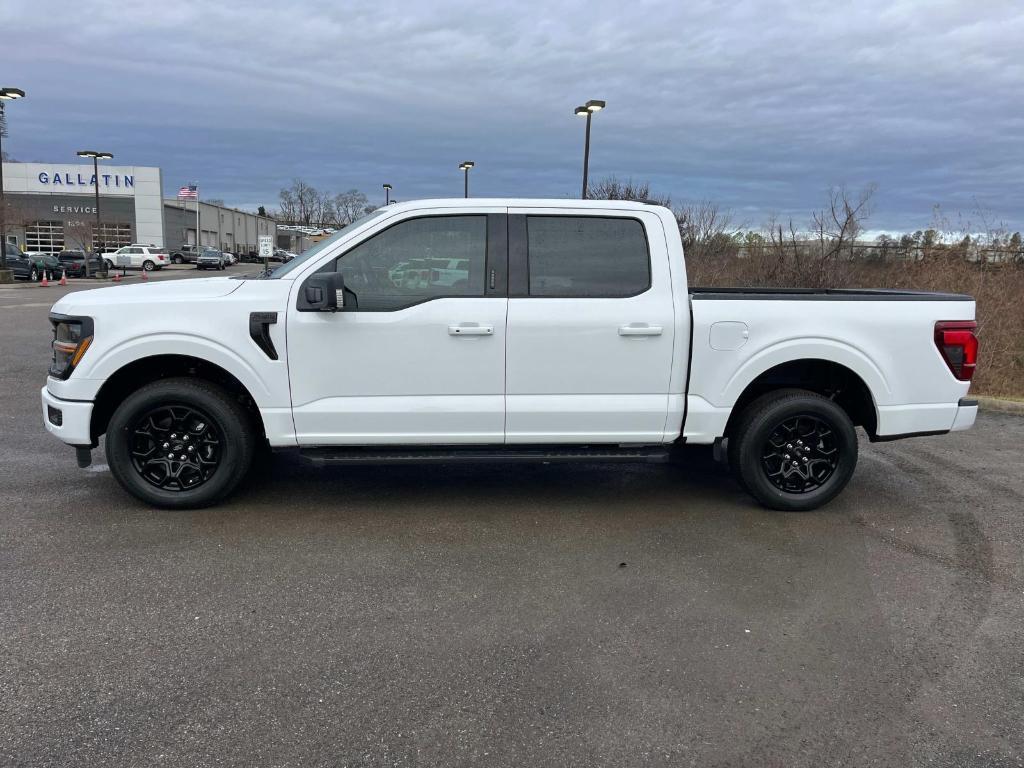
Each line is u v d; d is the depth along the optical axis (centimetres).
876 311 469
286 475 550
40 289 2828
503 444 464
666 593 365
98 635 314
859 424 515
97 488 504
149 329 430
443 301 444
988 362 980
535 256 452
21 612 332
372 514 470
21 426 677
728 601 358
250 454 461
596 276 457
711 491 532
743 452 475
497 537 435
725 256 1639
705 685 287
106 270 4256
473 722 262
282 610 340
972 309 484
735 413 490
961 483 561
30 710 262
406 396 449
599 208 455
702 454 602
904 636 327
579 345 451
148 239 6644
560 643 316
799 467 484
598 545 426
